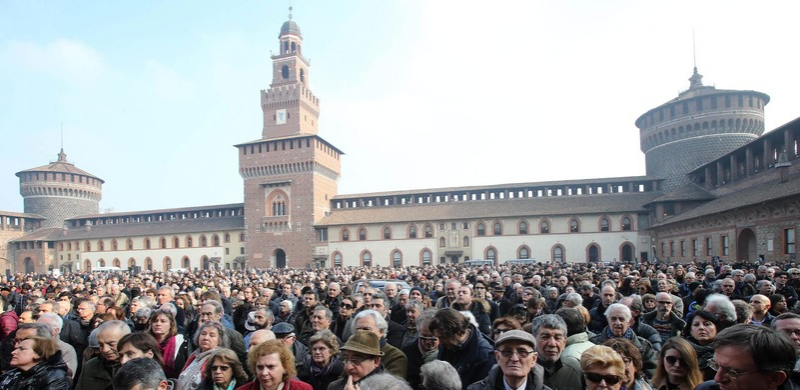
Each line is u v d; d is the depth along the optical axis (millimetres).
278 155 82438
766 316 9977
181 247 87875
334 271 41438
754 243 44250
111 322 7238
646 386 5957
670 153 75125
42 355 6457
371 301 11125
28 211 107375
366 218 78438
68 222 100312
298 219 80438
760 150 52312
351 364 6152
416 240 75500
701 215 49688
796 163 44812
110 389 7004
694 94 77812
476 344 7031
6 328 9820
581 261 69188
